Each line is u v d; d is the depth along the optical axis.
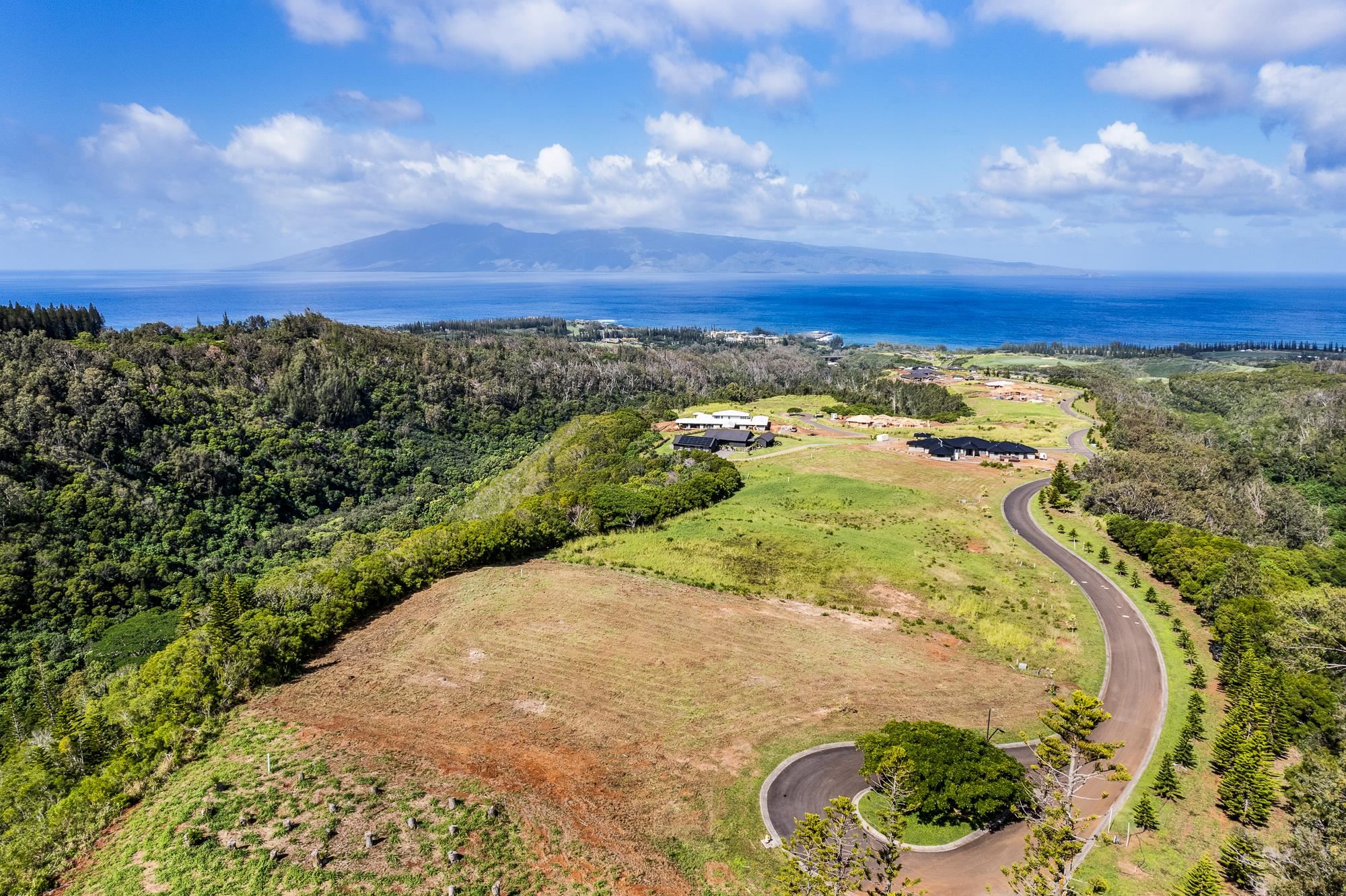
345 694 64.19
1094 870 44.12
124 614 109.44
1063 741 44.50
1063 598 84.00
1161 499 109.88
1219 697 64.00
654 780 52.44
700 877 43.88
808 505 119.50
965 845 46.47
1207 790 51.78
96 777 53.81
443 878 42.41
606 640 73.75
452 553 93.00
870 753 50.50
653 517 113.44
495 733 58.03
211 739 57.75
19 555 108.38
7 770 62.97
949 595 84.38
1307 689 56.53
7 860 45.12
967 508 117.25
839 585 87.25
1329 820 40.78
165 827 46.69
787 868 39.66
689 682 65.69
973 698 63.41
